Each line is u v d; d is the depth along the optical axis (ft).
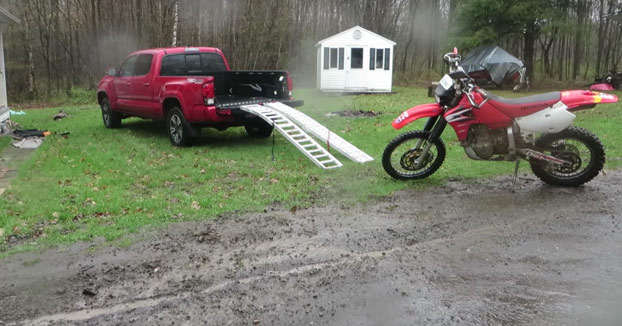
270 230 14.34
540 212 15.21
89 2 72.84
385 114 40.65
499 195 17.12
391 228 14.35
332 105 50.08
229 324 9.44
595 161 17.12
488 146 17.38
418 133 18.75
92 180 20.33
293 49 89.10
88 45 72.74
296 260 12.28
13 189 18.90
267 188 18.75
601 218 14.47
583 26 71.20
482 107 17.06
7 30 69.51
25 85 69.26
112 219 15.53
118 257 12.60
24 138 30.66
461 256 12.27
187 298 10.47
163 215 15.64
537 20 70.59
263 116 25.04
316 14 96.27
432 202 16.65
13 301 10.46
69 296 10.65
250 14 80.64
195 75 28.30
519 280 10.92
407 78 96.53
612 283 10.62
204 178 20.61
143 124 37.35
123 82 32.37
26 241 13.87
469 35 73.31
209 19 79.30
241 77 29.91
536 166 17.79
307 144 23.68
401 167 19.34
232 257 12.51
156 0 72.64
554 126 16.80
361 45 67.82
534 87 76.89
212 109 25.94
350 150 23.63
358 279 11.19
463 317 9.48
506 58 69.00
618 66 93.15
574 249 12.42
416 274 11.35
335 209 16.20
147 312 9.93
